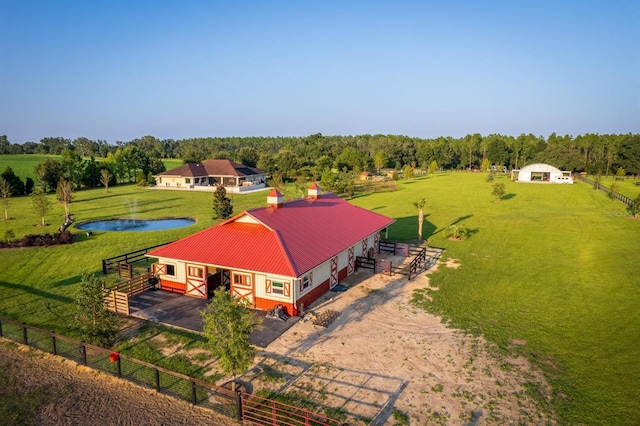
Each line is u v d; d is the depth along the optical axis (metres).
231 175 91.25
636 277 28.42
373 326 21.06
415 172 128.88
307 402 14.84
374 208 62.88
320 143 163.62
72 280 28.14
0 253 34.69
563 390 15.45
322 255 24.98
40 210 47.72
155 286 26.27
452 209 61.19
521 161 158.75
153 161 116.69
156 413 14.38
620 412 14.12
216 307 15.41
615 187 71.31
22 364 17.67
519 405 14.57
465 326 21.06
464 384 15.88
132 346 18.97
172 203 66.94
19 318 22.11
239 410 13.82
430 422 13.69
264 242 24.36
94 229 47.00
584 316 22.19
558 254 35.50
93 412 14.48
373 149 163.75
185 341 19.41
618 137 160.50
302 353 18.30
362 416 14.03
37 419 14.13
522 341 19.41
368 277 29.33
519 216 54.53
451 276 29.50
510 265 32.28
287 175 107.94
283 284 22.17
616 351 18.36
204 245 25.28
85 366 17.45
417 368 17.05
